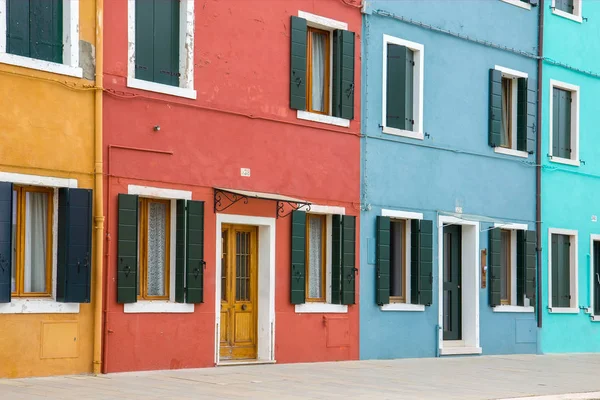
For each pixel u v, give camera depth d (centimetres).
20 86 1570
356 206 2105
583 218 2697
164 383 1560
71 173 1630
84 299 1616
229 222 1867
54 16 1647
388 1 2192
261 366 1880
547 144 2600
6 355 1537
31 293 1597
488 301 2406
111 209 1684
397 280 2233
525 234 2508
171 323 1761
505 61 2492
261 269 1939
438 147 2298
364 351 2106
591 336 2709
